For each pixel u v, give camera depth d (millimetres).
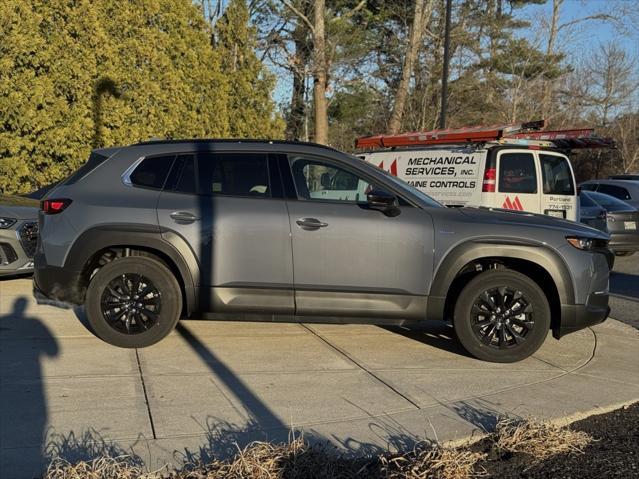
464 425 4078
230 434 3820
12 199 8055
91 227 5227
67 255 5258
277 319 5379
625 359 5770
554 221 5562
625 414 4434
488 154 9008
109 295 5344
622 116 33031
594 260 5367
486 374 5141
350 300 5270
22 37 9359
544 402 4551
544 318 5324
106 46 10969
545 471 3547
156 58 12359
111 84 11023
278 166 5414
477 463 3605
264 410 4215
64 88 10242
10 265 7348
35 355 5145
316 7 21891
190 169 5426
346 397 4508
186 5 14266
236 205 5273
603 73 32219
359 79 25484
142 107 11883
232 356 5348
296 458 3389
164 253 5270
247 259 5234
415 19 24312
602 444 3928
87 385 4543
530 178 9086
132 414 4062
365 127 28500
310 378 4875
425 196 5715
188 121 13438
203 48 14484
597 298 5395
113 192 5348
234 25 16641
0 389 4406
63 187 5484
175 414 4090
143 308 5363
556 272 5285
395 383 4840
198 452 3570
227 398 4398
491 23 27500
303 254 5223
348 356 5477
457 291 5578
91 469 3215
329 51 23078
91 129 10617
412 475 3322
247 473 3258
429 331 6422
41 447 3559
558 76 29469
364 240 5223
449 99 26109
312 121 26422
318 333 6191
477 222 5324
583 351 6004
